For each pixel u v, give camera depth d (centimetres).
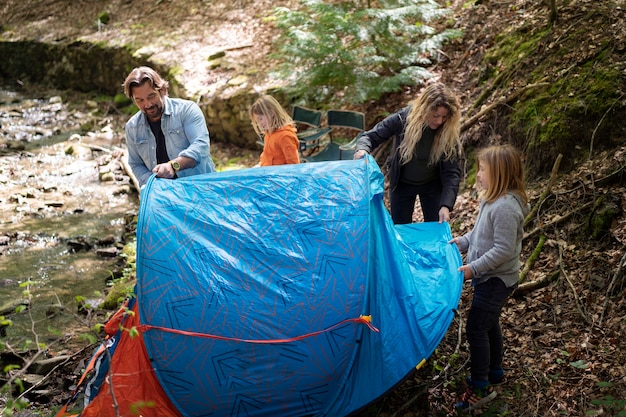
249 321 326
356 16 732
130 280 596
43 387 445
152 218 346
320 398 334
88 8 1311
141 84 406
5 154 941
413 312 359
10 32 1312
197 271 334
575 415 364
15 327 532
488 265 356
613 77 557
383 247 369
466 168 638
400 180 468
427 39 752
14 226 725
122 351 348
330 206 360
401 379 341
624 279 436
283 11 767
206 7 1173
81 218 751
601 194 499
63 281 611
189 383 326
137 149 441
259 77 922
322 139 785
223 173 381
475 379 376
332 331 330
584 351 405
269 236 349
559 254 480
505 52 701
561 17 664
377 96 738
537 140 570
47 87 1250
